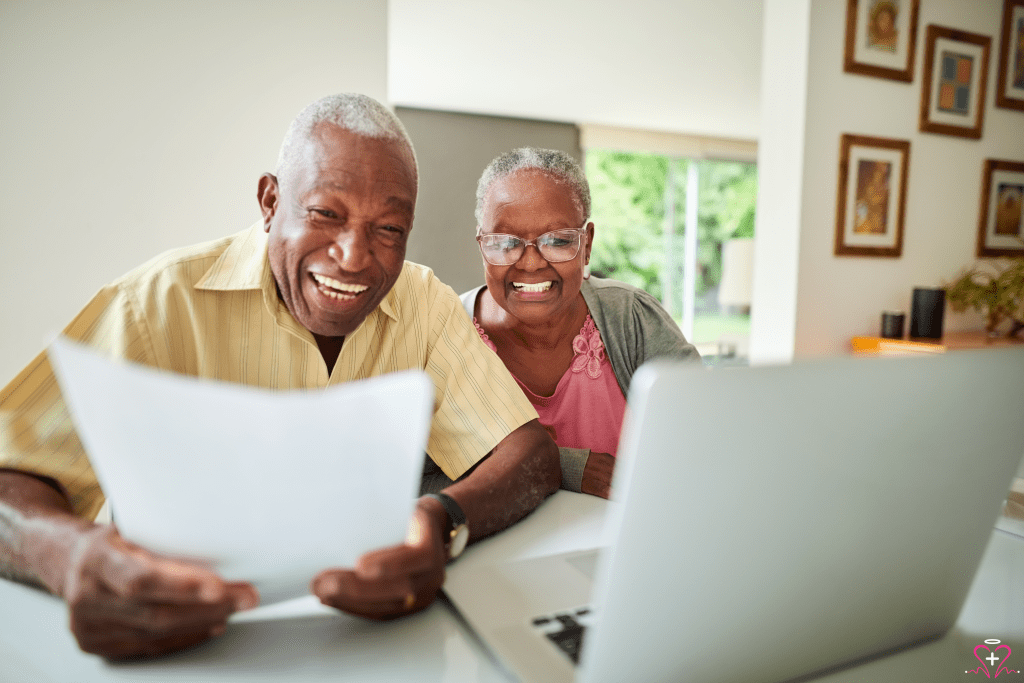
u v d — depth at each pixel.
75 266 1.64
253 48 1.75
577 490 1.03
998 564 0.75
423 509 0.70
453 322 1.13
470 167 6.46
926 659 0.56
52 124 1.58
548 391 1.50
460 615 0.60
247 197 1.78
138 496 0.47
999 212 3.46
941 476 0.51
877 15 2.93
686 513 0.42
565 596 0.64
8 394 0.73
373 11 1.88
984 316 3.33
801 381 0.43
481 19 3.95
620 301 1.49
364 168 0.80
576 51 4.54
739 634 0.47
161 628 0.49
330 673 0.51
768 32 2.95
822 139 2.88
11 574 0.64
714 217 9.73
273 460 0.45
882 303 3.16
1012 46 3.33
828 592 0.50
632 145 7.11
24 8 1.54
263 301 0.95
